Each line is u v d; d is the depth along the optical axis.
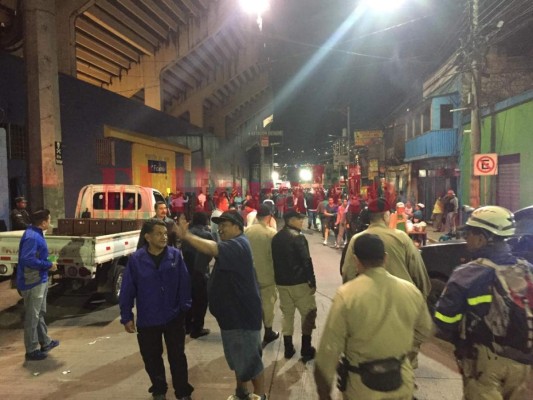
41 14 10.84
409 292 2.42
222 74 36.00
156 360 4.04
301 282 5.09
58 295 8.48
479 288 2.54
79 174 15.27
